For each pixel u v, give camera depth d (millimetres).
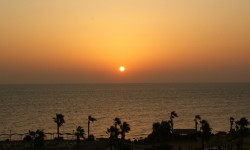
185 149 97938
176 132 122250
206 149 97938
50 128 182375
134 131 168500
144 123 199375
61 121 120000
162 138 108812
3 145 105062
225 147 96812
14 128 183500
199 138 114688
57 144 104312
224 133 124250
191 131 123562
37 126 190500
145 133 161625
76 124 196750
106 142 107000
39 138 96188
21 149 99125
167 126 109438
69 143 105938
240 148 93188
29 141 104062
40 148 97312
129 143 108188
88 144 103875
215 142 98938
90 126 188625
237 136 107688
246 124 98688
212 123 197375
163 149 85938
